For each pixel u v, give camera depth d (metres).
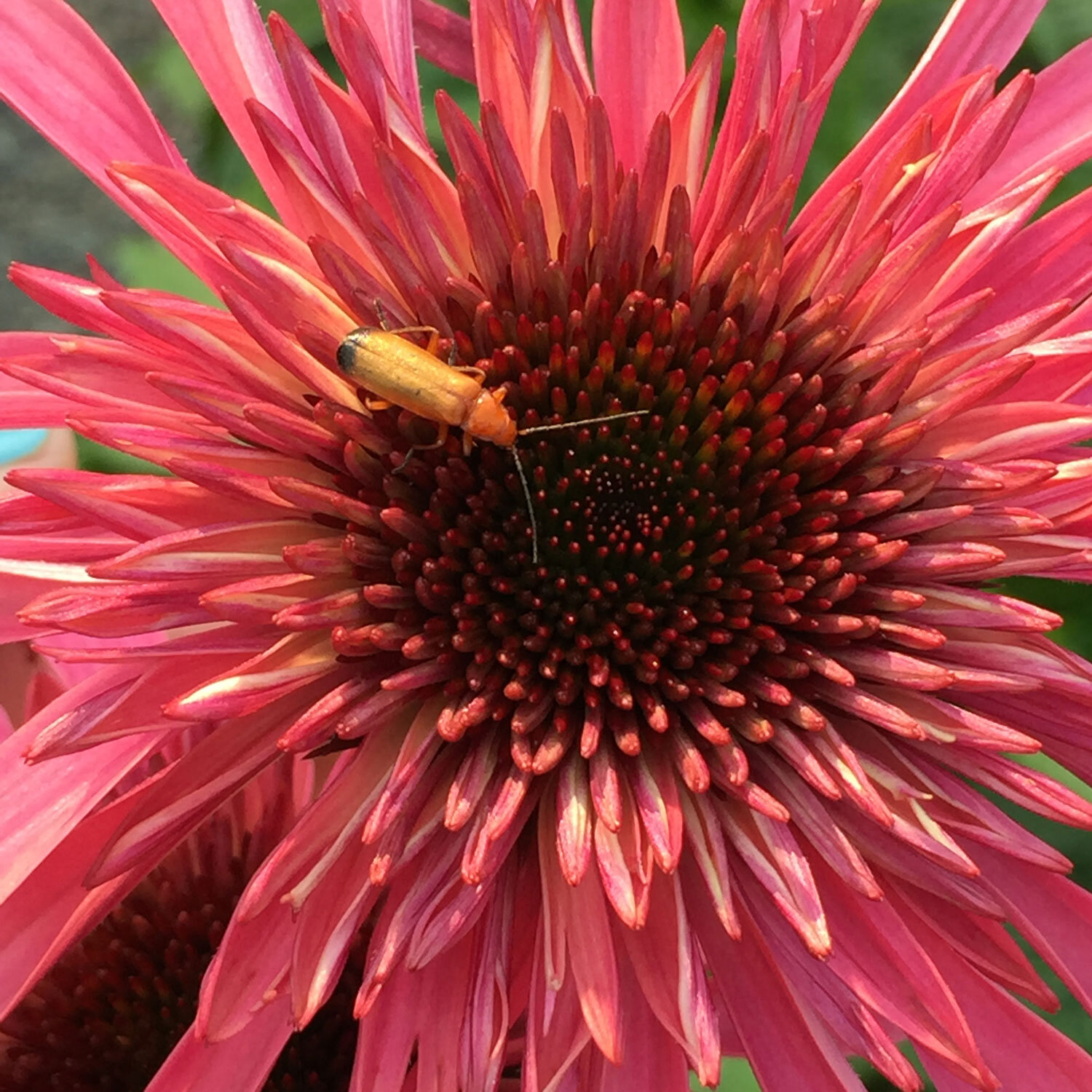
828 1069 0.07
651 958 0.07
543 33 0.07
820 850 0.07
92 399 0.07
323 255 0.07
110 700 0.06
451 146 0.07
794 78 0.07
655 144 0.07
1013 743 0.07
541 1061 0.07
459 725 0.07
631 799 0.07
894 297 0.07
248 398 0.07
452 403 0.07
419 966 0.06
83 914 0.07
